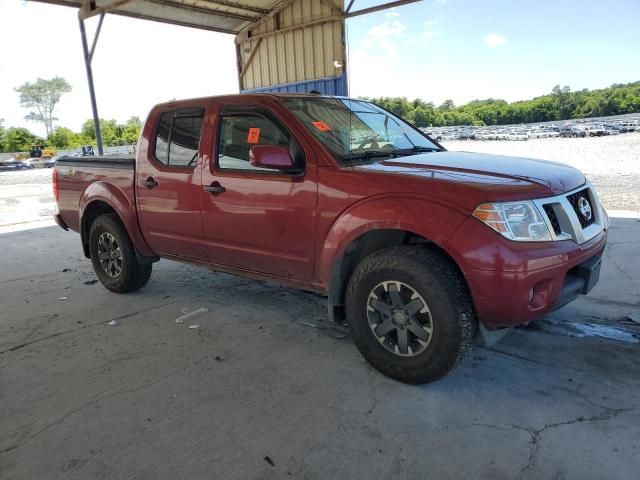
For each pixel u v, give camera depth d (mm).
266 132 3447
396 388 2906
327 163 3127
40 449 2430
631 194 8617
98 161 4734
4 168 39125
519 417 2572
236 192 3549
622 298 4133
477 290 2574
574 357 3215
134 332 3867
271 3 13055
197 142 3863
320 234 3143
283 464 2268
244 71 14859
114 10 11602
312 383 2992
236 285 4996
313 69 13125
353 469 2221
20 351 3580
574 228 2744
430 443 2385
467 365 3154
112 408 2777
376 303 2951
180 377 3115
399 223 2746
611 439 2361
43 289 5094
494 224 2543
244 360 3328
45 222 9383
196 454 2355
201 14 12891
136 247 4504
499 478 2135
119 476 2221
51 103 102625
